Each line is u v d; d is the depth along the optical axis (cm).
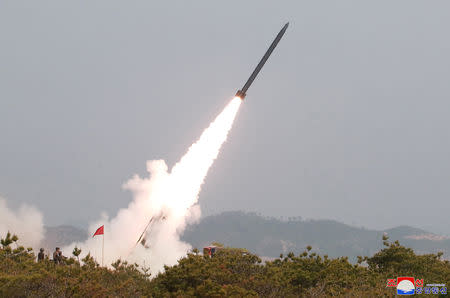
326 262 11112
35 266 10306
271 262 11100
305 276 10031
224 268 10450
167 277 9738
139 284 10644
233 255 11356
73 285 9038
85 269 10812
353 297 9088
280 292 9450
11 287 8725
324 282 9806
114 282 10675
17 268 10369
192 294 8838
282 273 10131
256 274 10075
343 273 10519
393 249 12006
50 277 9212
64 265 10931
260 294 9419
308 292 9562
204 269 9850
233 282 9869
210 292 8688
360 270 10931
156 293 9356
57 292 8731
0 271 9919
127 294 9606
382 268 11469
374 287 9850
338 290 9556
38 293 8700
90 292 9069
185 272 9806
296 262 11194
